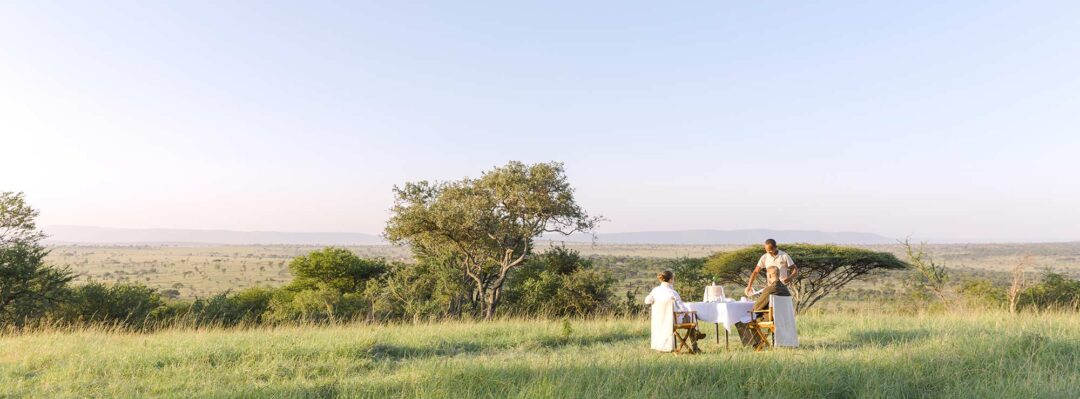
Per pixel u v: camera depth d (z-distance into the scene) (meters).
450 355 11.08
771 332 11.29
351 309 34.88
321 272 48.22
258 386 8.12
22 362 10.07
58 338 13.82
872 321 14.64
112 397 7.71
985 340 9.56
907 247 22.78
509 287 32.75
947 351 8.88
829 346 10.92
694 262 30.25
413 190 32.25
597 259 107.25
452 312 31.36
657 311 10.91
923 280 22.55
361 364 9.79
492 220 30.80
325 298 35.22
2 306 25.22
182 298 83.69
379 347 11.23
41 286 26.95
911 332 12.09
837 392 7.14
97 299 28.47
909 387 7.32
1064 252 162.88
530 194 30.23
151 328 20.92
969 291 22.27
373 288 34.03
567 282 28.08
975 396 6.76
